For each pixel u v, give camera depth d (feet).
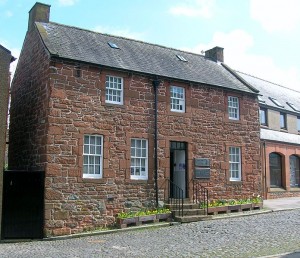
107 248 35.94
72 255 33.01
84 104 48.85
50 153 45.57
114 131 50.83
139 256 32.09
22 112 55.06
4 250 36.60
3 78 44.19
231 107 64.39
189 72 61.87
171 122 56.24
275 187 81.25
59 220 45.03
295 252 31.86
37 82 50.70
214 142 60.49
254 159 65.36
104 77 50.98
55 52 47.24
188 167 57.16
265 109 87.51
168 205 53.42
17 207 43.62
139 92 53.88
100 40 58.70
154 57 61.82
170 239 39.60
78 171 47.24
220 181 60.39
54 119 46.39
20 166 53.42
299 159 89.40
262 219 51.31
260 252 32.35
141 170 53.31
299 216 53.21
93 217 47.60
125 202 50.57
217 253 32.42
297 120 97.66
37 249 36.73
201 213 53.62
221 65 74.33
